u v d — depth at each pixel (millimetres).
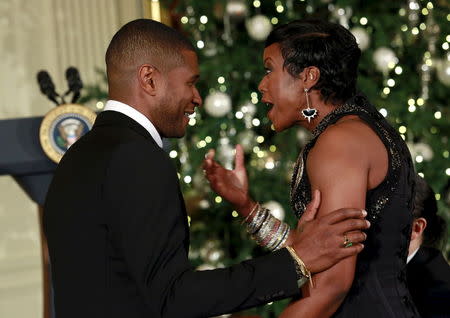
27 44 6684
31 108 6801
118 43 2609
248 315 6008
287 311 2545
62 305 2488
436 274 3494
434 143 6453
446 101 6859
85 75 6449
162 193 2352
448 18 6484
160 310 2297
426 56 6555
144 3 6281
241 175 3074
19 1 6656
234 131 6055
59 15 6484
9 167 3898
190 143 6188
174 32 2652
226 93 6117
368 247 2654
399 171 2664
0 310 6621
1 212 6793
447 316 3482
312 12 6293
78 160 2494
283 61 2783
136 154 2385
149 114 2596
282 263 2416
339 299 2527
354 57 2783
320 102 2781
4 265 6727
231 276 2355
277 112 2830
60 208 2482
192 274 2334
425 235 3486
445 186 6543
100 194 2385
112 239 2383
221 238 6496
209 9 6273
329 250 2422
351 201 2516
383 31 6309
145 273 2299
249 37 6375
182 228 2398
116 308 2395
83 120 3879
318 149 2602
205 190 6055
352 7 6398
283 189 5988
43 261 4145
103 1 6418
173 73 2602
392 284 2684
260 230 2967
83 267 2428
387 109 6215
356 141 2584
